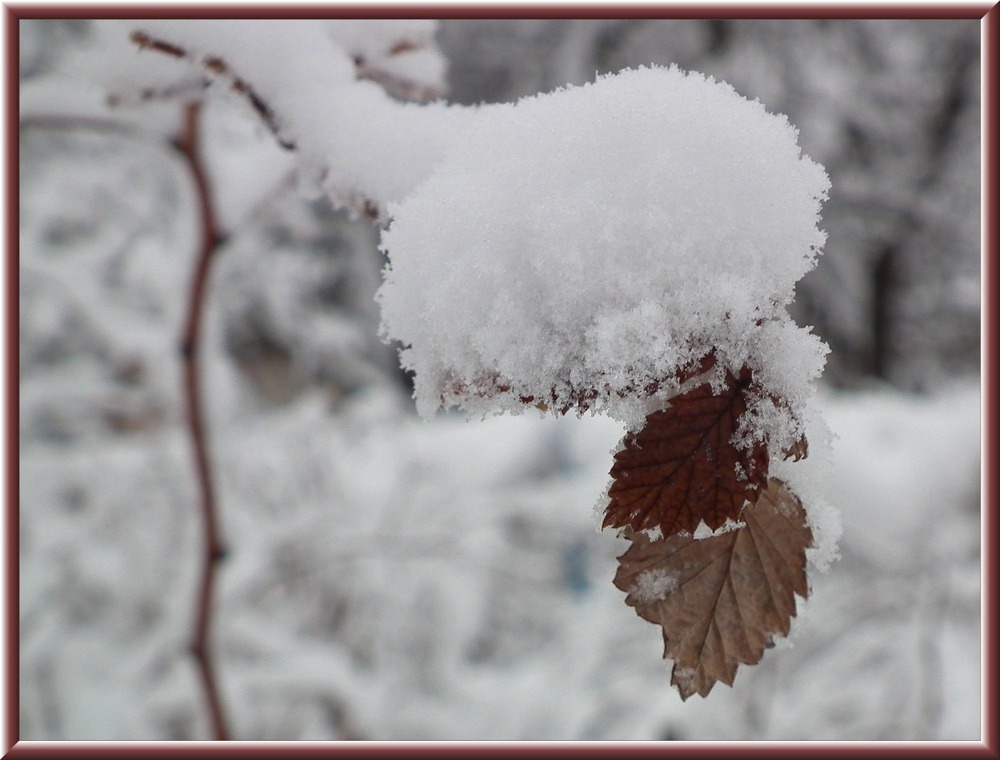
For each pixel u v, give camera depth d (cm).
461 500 360
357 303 595
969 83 734
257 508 343
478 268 53
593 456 397
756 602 57
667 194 52
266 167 146
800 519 58
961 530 312
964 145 748
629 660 301
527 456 396
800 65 706
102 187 403
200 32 86
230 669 296
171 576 326
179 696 293
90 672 307
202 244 145
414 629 321
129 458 340
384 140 80
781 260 52
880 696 277
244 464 348
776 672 281
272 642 301
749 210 52
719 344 51
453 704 305
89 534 333
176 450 338
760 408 50
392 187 78
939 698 271
